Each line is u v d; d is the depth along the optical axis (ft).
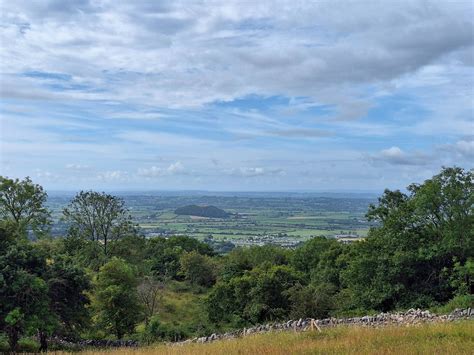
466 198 100.53
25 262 74.28
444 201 102.27
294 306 110.32
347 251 168.96
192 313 147.74
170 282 193.77
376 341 48.78
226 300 124.57
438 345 44.06
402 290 102.42
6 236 76.18
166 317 141.08
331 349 45.70
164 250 224.94
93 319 107.96
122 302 110.83
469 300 84.28
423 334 51.75
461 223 99.50
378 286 104.47
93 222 198.18
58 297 79.87
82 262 178.70
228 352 48.37
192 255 203.31
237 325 115.85
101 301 108.99
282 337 59.16
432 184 103.35
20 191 163.73
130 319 110.52
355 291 109.60
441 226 104.22
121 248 199.52
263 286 116.47
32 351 74.54
